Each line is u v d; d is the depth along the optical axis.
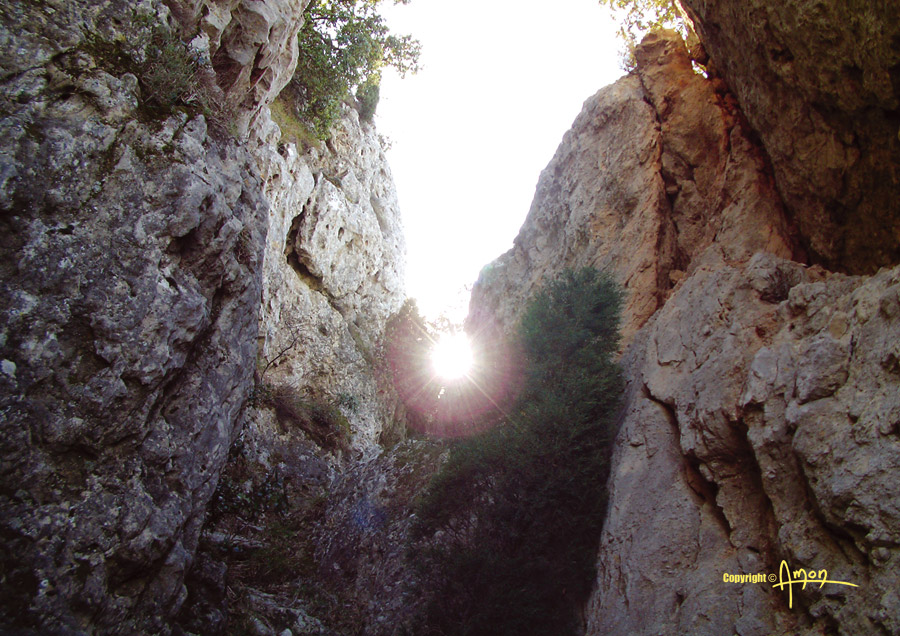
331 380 18.38
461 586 7.38
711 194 10.95
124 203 6.23
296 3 10.80
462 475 8.79
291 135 19.31
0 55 5.85
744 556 5.76
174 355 6.36
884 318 5.23
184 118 7.13
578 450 7.88
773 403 5.89
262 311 15.59
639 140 12.07
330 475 15.07
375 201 25.11
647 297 10.46
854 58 6.31
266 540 10.45
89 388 5.57
